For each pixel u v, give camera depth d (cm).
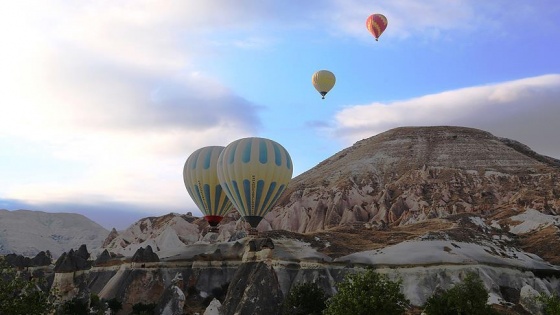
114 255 11444
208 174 9975
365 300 5072
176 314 8031
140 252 9488
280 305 7112
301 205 15912
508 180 16000
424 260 7906
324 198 16025
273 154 8944
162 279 9356
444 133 19888
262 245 8244
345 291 5238
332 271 8225
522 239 10081
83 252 9400
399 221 14250
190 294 9138
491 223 11669
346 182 16838
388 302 5084
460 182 16125
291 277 8181
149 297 9112
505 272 8012
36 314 4294
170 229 12388
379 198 15800
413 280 7750
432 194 15475
